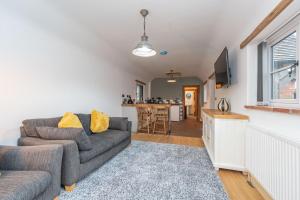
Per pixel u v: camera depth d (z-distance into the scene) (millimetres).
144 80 8094
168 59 5129
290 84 1686
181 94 8938
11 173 1382
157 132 5133
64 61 2936
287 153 1257
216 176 2176
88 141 2020
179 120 8164
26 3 1950
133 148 3402
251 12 1946
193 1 2084
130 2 2115
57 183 1594
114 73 4984
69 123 2336
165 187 1900
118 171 2312
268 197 1661
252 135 1913
